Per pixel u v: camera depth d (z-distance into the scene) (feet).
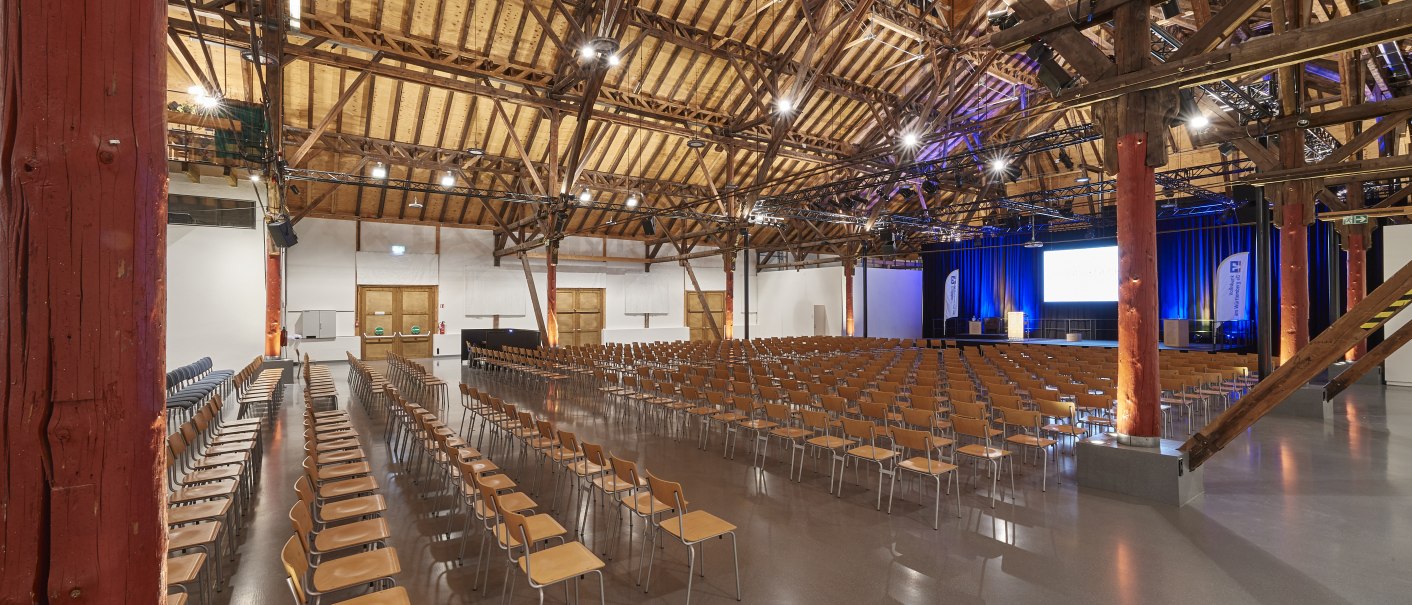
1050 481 18.81
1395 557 12.92
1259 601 11.13
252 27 18.15
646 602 11.43
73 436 3.49
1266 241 30.25
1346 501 16.49
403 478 19.65
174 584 9.44
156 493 3.83
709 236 74.84
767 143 52.24
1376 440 23.50
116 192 3.59
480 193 41.42
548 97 41.09
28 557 3.41
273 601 11.69
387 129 45.52
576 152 39.60
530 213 65.16
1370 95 31.68
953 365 38.68
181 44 27.63
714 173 61.46
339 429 20.75
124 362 3.64
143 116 3.72
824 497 17.49
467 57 35.96
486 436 26.18
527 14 36.29
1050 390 23.30
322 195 56.03
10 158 3.37
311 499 11.73
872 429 17.17
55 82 3.44
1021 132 56.18
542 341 54.90
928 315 87.81
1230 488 17.69
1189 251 62.69
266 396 28.50
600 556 13.53
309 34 31.45
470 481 13.70
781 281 90.02
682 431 26.63
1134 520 15.29
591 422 28.81
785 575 12.46
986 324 77.56
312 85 40.34
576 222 72.95
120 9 3.64
